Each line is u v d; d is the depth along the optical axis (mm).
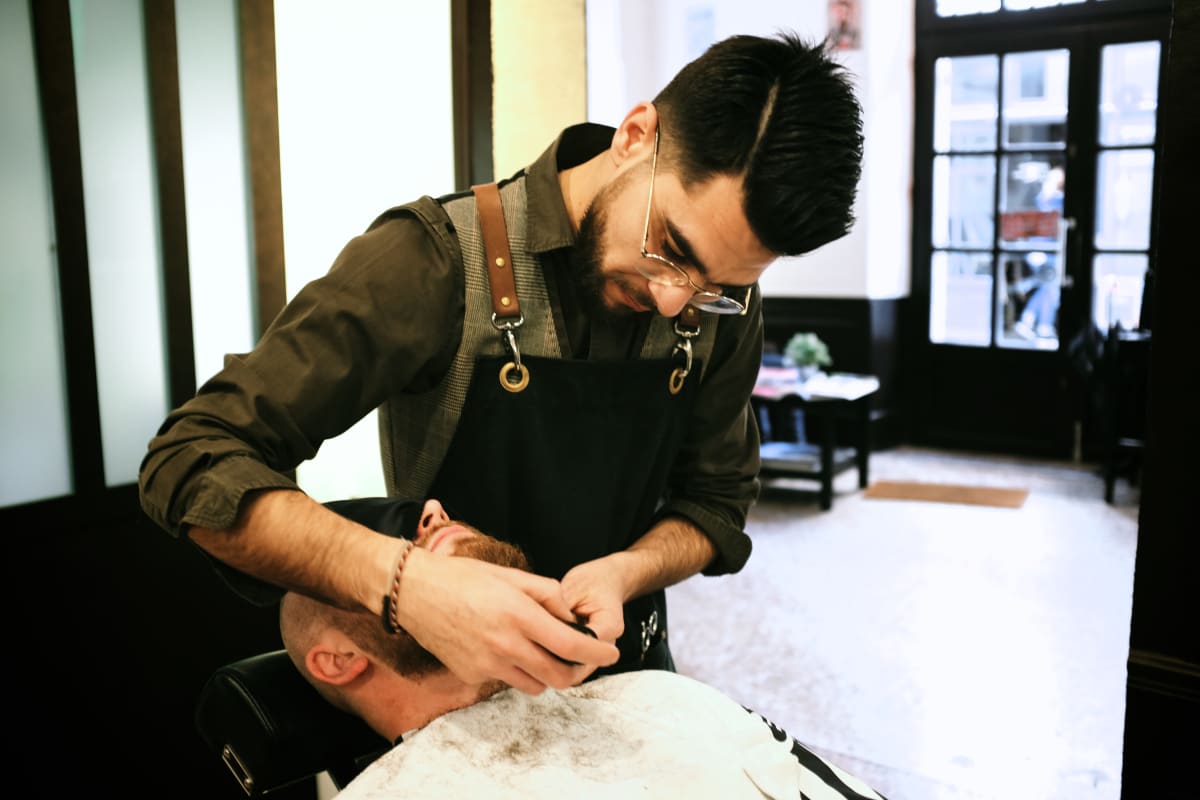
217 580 1923
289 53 1934
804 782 1183
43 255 1693
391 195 2109
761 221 999
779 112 979
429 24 2105
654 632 1462
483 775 1078
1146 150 5625
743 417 1490
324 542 1001
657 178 1063
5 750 1698
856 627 3736
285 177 1959
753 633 3703
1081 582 4129
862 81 5973
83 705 1780
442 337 1206
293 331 1104
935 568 4344
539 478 1280
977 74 6066
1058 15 5738
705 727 1169
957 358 6398
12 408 1690
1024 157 5980
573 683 991
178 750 1906
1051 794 2633
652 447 1332
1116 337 5062
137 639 1833
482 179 2189
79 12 1682
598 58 6168
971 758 2812
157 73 1753
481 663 965
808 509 5301
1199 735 1245
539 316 1242
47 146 1661
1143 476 1239
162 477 1031
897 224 6355
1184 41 1157
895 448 6594
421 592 975
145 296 1815
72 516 1738
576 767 1094
